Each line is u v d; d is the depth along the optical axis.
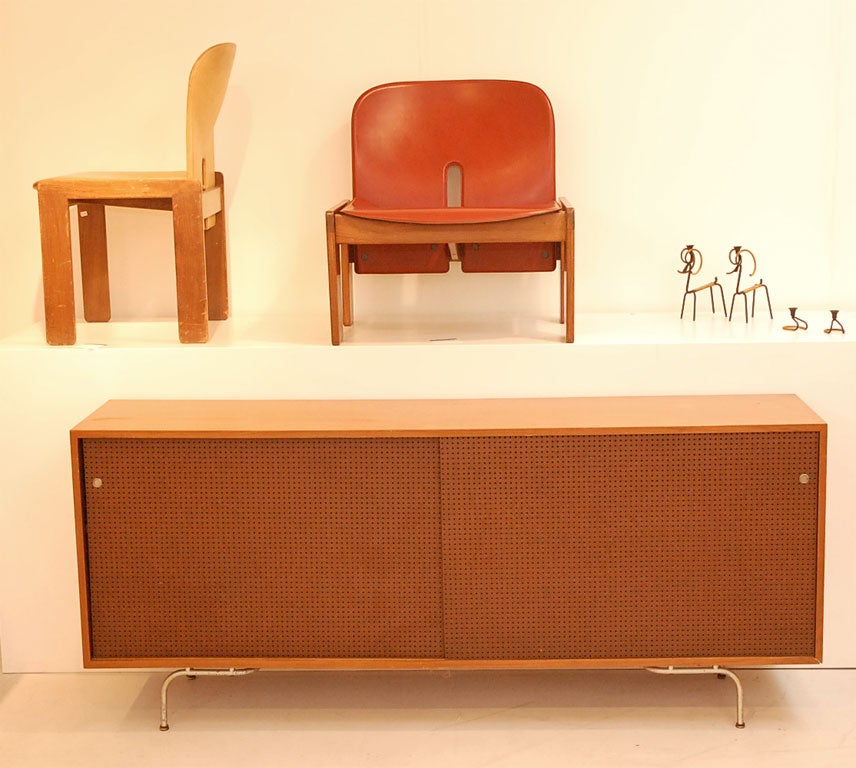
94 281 3.01
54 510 2.67
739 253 2.93
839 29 2.97
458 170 3.00
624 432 2.32
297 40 3.01
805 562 2.37
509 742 2.41
